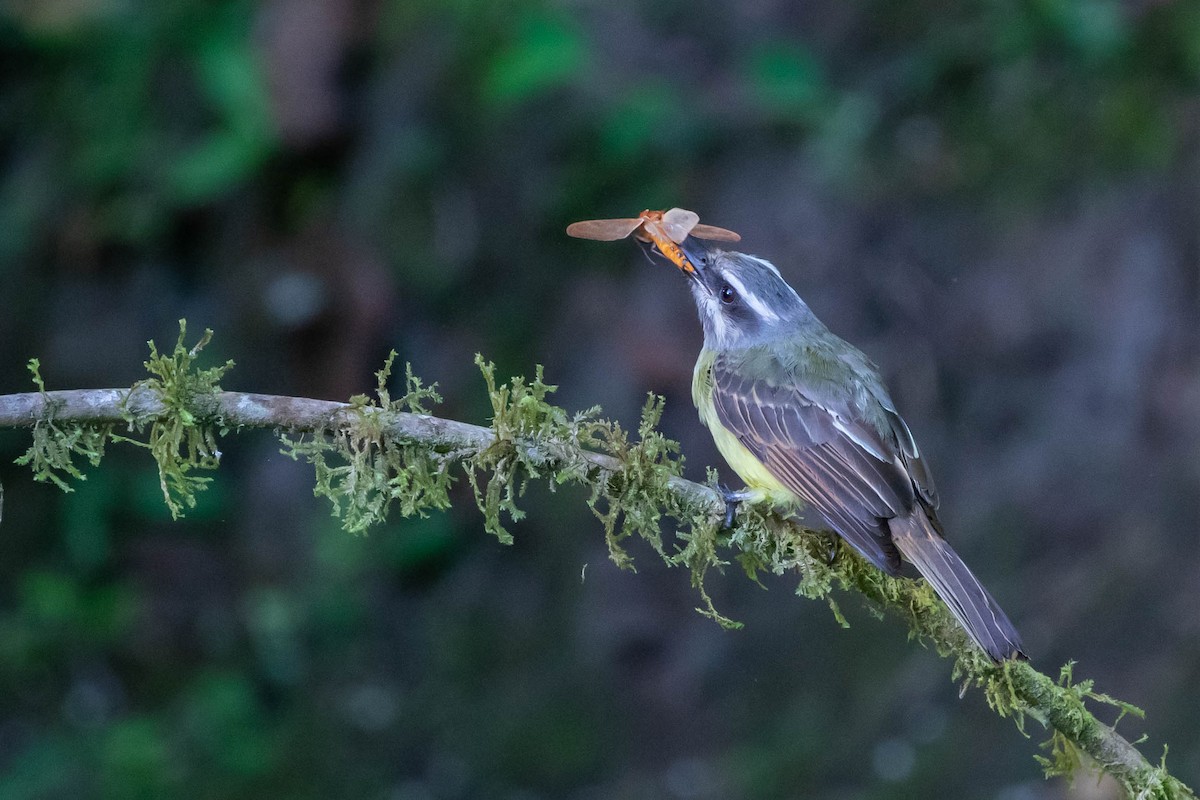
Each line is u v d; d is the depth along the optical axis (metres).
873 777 11.51
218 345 14.66
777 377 7.31
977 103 13.90
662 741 12.62
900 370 13.16
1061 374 12.91
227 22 15.10
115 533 14.43
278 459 14.62
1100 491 12.34
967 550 12.41
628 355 13.74
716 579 13.18
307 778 13.07
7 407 5.30
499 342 14.28
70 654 13.85
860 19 14.53
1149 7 13.60
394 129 14.84
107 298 15.12
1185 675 10.99
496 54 14.66
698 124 14.30
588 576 13.60
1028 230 13.35
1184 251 12.84
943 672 11.84
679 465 5.98
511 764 12.87
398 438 5.48
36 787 12.80
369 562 14.13
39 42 15.78
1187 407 12.37
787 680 12.46
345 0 14.55
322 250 14.62
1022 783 10.84
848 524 6.25
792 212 13.84
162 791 12.87
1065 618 11.77
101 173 15.20
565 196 14.47
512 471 5.57
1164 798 5.69
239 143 14.41
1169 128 13.26
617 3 14.81
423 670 13.68
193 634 14.03
